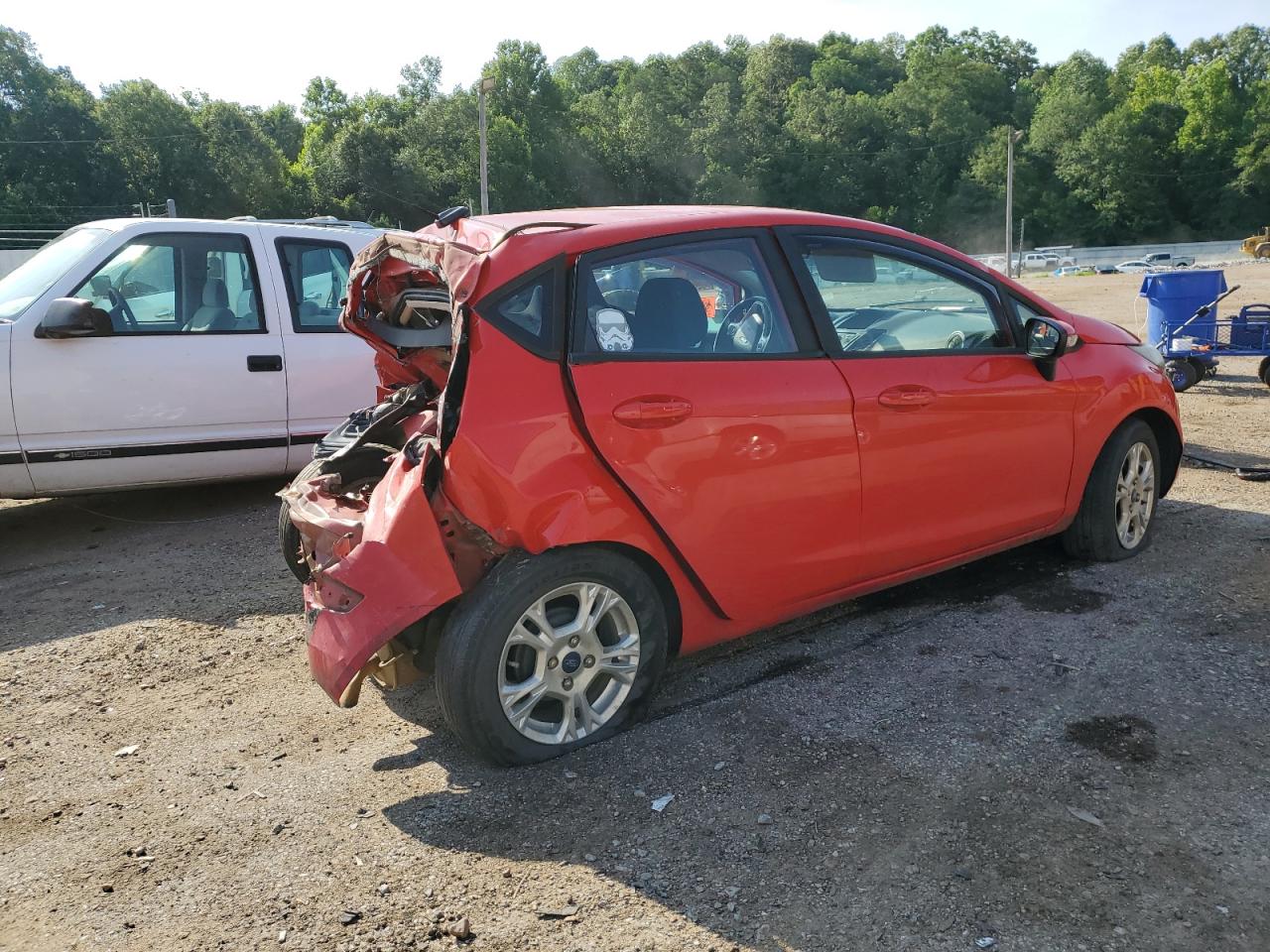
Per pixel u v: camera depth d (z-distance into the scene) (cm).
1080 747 323
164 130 7694
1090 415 462
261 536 609
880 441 382
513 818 300
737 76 13475
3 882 281
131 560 570
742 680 384
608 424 321
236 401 628
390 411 432
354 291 407
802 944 241
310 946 249
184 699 395
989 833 279
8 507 697
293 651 439
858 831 284
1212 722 335
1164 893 252
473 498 307
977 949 236
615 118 11375
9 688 408
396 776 329
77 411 576
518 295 318
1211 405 989
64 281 583
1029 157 11281
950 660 392
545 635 322
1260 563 485
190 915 263
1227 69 11831
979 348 426
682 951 241
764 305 368
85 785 332
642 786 313
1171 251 9006
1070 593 456
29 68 7362
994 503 429
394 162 8088
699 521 342
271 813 310
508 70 9612
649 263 347
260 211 8006
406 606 306
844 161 10875
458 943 247
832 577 383
